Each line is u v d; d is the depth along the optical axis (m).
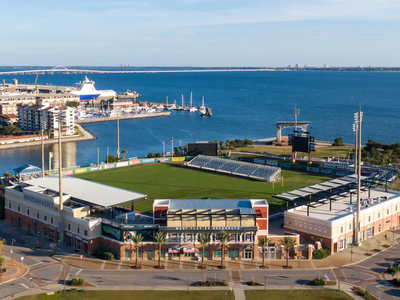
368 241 149.75
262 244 129.50
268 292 113.81
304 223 143.12
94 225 139.50
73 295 112.06
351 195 162.00
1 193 194.00
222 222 134.88
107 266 130.50
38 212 157.38
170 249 133.88
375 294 113.00
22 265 130.88
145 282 119.81
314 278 122.00
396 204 164.25
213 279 121.38
